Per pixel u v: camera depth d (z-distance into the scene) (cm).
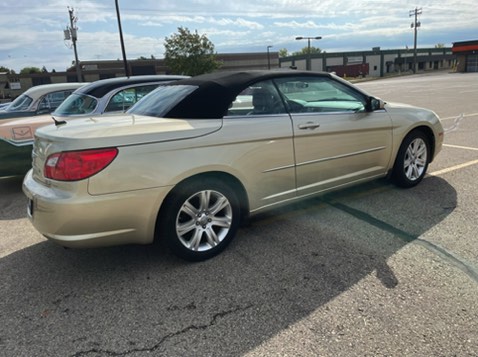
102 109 573
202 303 255
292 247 328
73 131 271
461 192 432
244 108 322
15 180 629
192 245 305
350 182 396
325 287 266
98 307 256
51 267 316
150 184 272
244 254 320
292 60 7888
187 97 318
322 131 355
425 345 206
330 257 307
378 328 221
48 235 265
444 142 698
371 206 407
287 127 334
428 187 456
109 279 292
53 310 256
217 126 301
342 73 7619
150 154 271
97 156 255
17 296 274
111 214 263
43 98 696
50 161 265
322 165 364
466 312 230
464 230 337
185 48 3984
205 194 302
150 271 300
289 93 350
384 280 269
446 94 1834
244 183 318
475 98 1537
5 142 521
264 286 271
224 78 335
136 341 222
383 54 8131
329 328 224
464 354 198
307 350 208
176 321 238
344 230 355
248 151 313
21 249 354
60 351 217
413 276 271
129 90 600
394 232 343
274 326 229
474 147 648
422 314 231
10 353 216
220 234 319
